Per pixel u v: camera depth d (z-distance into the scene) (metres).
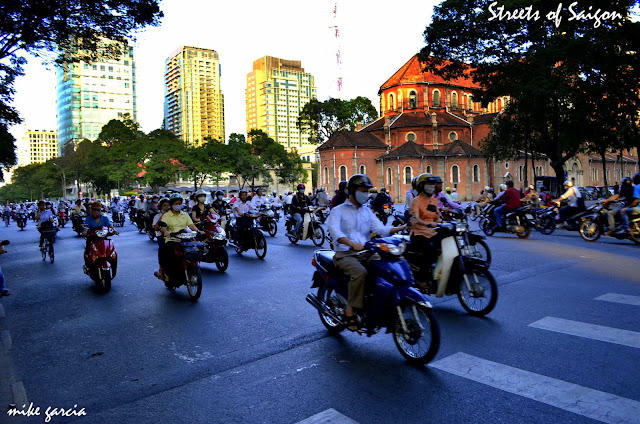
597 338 4.76
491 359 4.31
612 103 22.36
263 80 179.25
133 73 157.25
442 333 5.16
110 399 3.79
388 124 65.75
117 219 27.53
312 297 5.39
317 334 5.32
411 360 4.33
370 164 65.06
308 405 3.53
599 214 12.38
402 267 4.39
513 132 31.02
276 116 180.12
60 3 12.27
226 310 6.61
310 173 116.56
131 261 12.23
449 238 5.95
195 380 4.13
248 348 4.93
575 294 6.65
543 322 5.38
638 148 24.48
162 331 5.73
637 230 11.54
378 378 3.98
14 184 117.56
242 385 3.97
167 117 191.50
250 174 64.50
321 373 4.15
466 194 60.38
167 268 7.70
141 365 4.57
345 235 4.72
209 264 11.15
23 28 12.27
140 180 63.41
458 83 72.19
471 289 5.84
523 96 24.52
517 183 63.41
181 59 178.62
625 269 8.39
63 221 29.58
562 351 4.44
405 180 60.75
